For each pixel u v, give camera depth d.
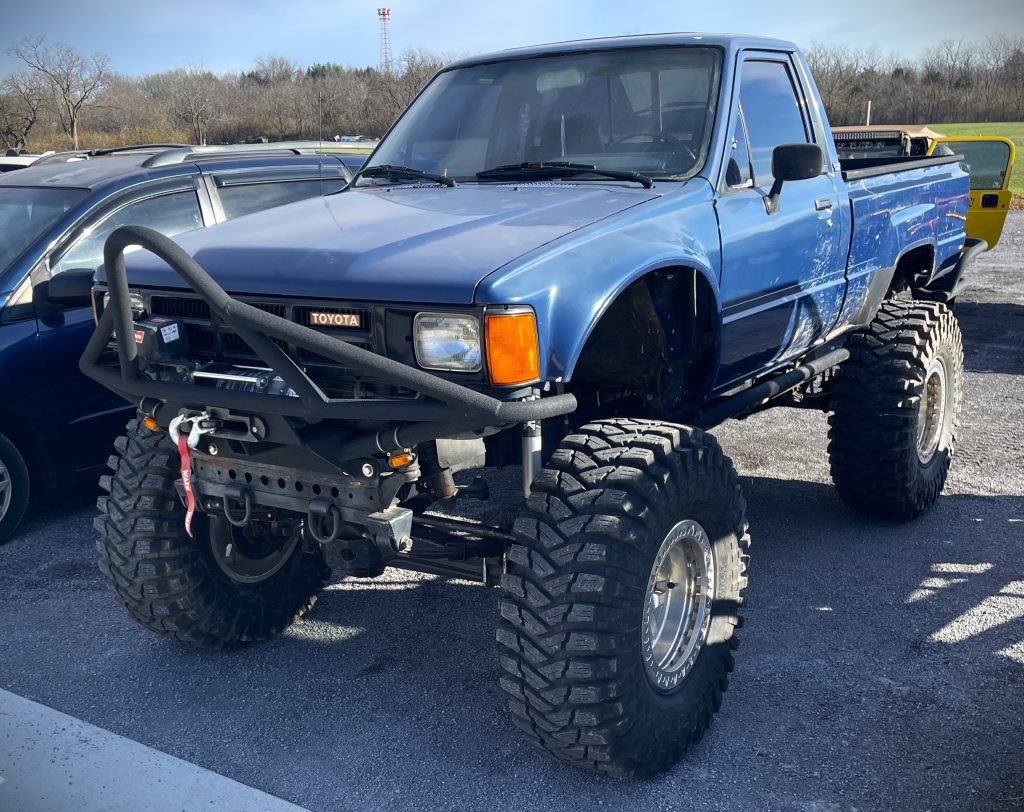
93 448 5.54
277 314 2.98
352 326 2.84
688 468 3.03
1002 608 4.22
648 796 3.01
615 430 3.06
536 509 2.87
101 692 3.71
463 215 3.32
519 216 3.25
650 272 3.29
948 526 5.21
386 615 4.34
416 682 3.75
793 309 4.27
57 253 5.35
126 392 3.11
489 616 4.32
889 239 5.13
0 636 4.19
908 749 3.21
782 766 3.14
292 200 6.58
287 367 2.68
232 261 3.11
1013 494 5.68
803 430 7.19
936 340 5.06
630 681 2.86
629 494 2.85
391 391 2.83
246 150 7.20
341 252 2.98
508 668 2.88
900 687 3.59
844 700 3.52
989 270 14.91
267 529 3.89
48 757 3.18
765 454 6.60
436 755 3.26
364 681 3.76
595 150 4.01
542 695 2.84
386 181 4.22
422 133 4.42
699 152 3.85
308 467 3.01
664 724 3.04
